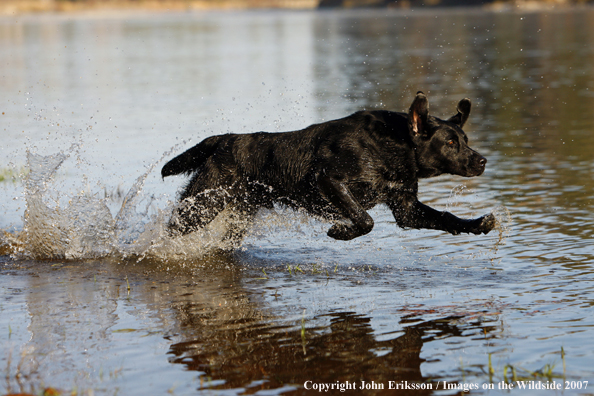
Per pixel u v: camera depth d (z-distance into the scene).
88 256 9.03
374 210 10.87
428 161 8.23
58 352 5.77
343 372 5.35
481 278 7.54
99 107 22.67
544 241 8.81
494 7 104.44
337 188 8.22
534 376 5.18
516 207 10.59
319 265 8.36
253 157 8.82
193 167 9.33
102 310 6.83
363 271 8.04
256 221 9.39
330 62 36.69
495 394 4.96
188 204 8.98
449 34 55.94
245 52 44.75
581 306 6.54
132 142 16.64
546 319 6.24
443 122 8.23
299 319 6.47
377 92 24.66
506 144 15.72
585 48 40.38
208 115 20.44
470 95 23.73
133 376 5.31
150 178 13.21
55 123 19.59
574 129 17.20
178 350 5.79
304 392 5.04
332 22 82.19
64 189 12.18
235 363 5.53
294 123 18.41
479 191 11.76
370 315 6.51
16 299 7.20
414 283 7.48
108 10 141.75
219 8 162.38
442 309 6.61
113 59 41.72
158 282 7.82
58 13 126.56
